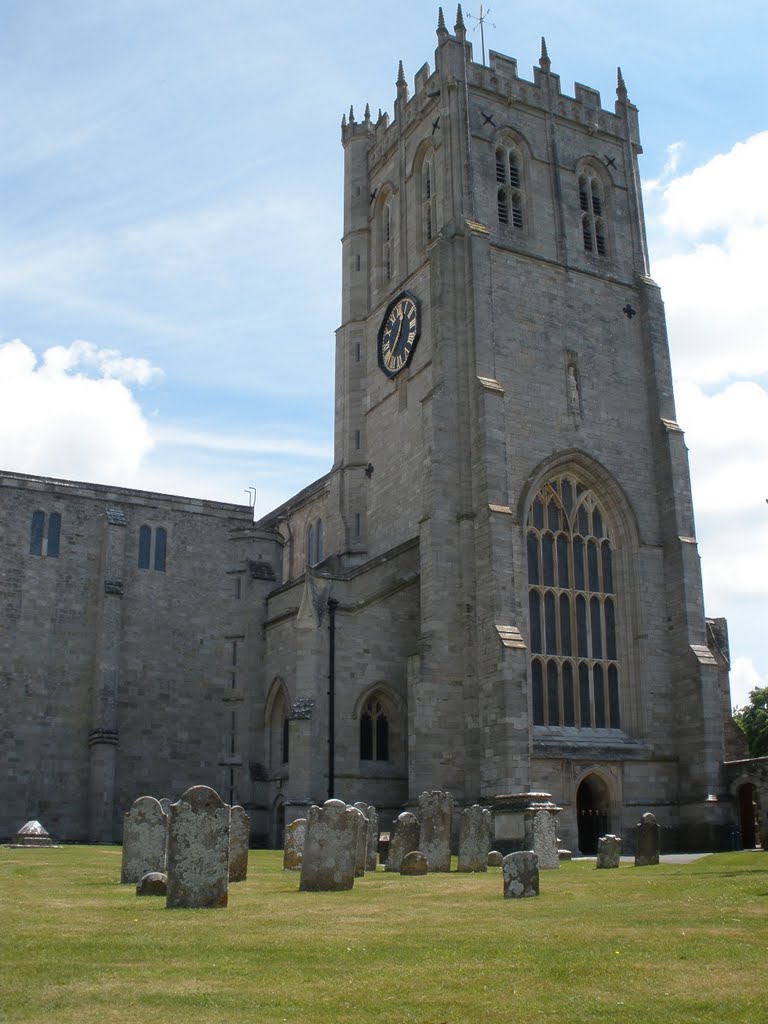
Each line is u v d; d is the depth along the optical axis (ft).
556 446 188.65
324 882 79.71
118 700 195.52
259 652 197.88
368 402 218.79
